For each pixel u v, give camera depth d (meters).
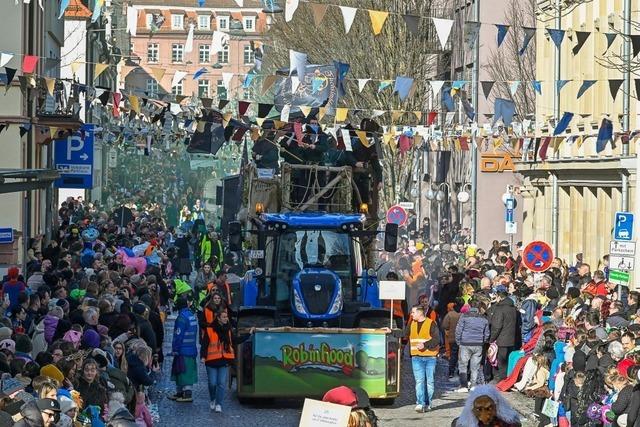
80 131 60.72
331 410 13.21
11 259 48.91
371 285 42.41
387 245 40.06
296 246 39.88
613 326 36.44
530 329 43.44
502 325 40.62
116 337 33.22
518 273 57.94
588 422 29.55
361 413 13.26
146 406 31.53
